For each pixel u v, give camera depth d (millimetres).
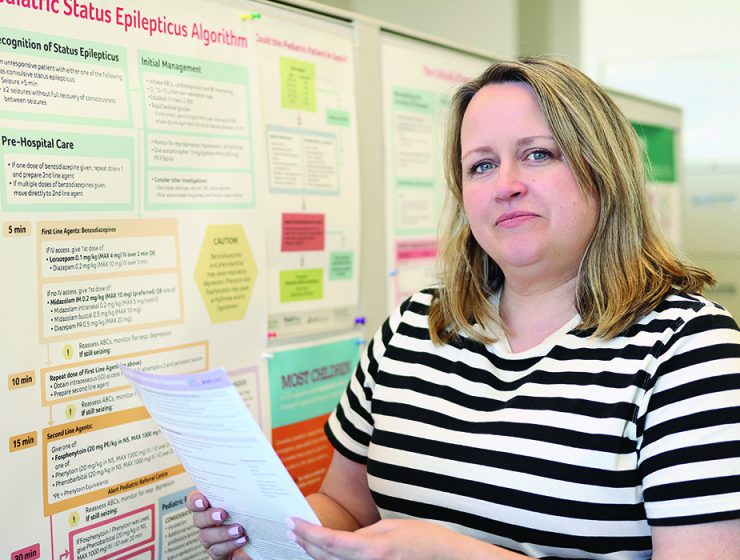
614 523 889
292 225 1404
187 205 1180
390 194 1698
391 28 1693
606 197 979
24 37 950
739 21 3598
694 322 887
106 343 1057
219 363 1247
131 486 1098
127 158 1082
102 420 1054
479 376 1037
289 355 1406
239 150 1273
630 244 986
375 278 1650
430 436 1031
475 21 3133
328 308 1506
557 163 981
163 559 1155
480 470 965
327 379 1507
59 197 991
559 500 906
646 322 932
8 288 936
